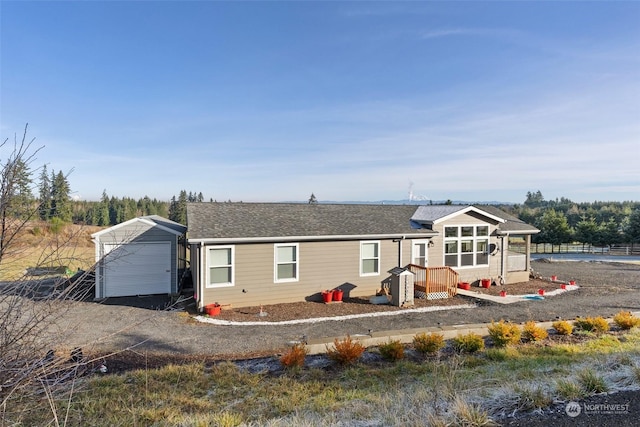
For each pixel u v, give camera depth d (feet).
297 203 62.28
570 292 56.39
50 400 12.14
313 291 50.72
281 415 17.30
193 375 23.27
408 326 38.04
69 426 15.65
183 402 19.06
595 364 21.52
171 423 16.12
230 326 38.29
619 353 23.90
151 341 32.96
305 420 15.61
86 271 13.85
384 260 55.11
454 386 18.67
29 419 14.60
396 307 47.03
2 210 10.41
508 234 64.44
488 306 47.21
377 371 23.85
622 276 71.61
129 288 51.13
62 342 13.64
